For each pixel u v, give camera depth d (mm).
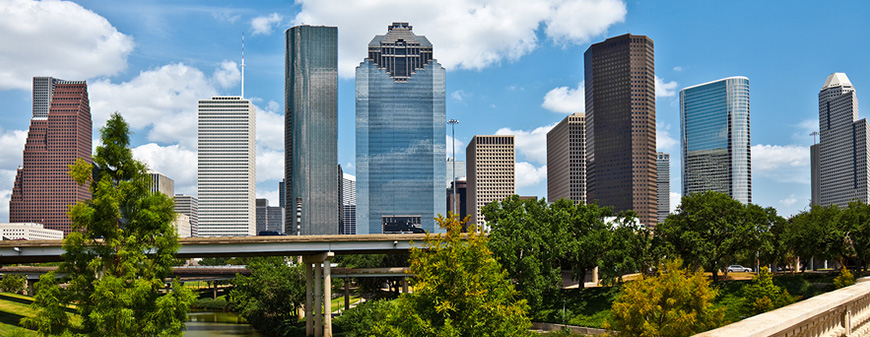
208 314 149750
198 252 89438
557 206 95562
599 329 78688
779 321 10477
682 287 48969
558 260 101688
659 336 48406
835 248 85500
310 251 94562
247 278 115938
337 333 96250
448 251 31703
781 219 93875
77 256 33875
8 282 142250
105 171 35781
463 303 30906
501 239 80562
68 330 33281
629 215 93125
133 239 34219
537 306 83062
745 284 80188
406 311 31500
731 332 9508
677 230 85500
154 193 36688
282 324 105438
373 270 104250
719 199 87375
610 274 88625
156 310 34750
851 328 14906
